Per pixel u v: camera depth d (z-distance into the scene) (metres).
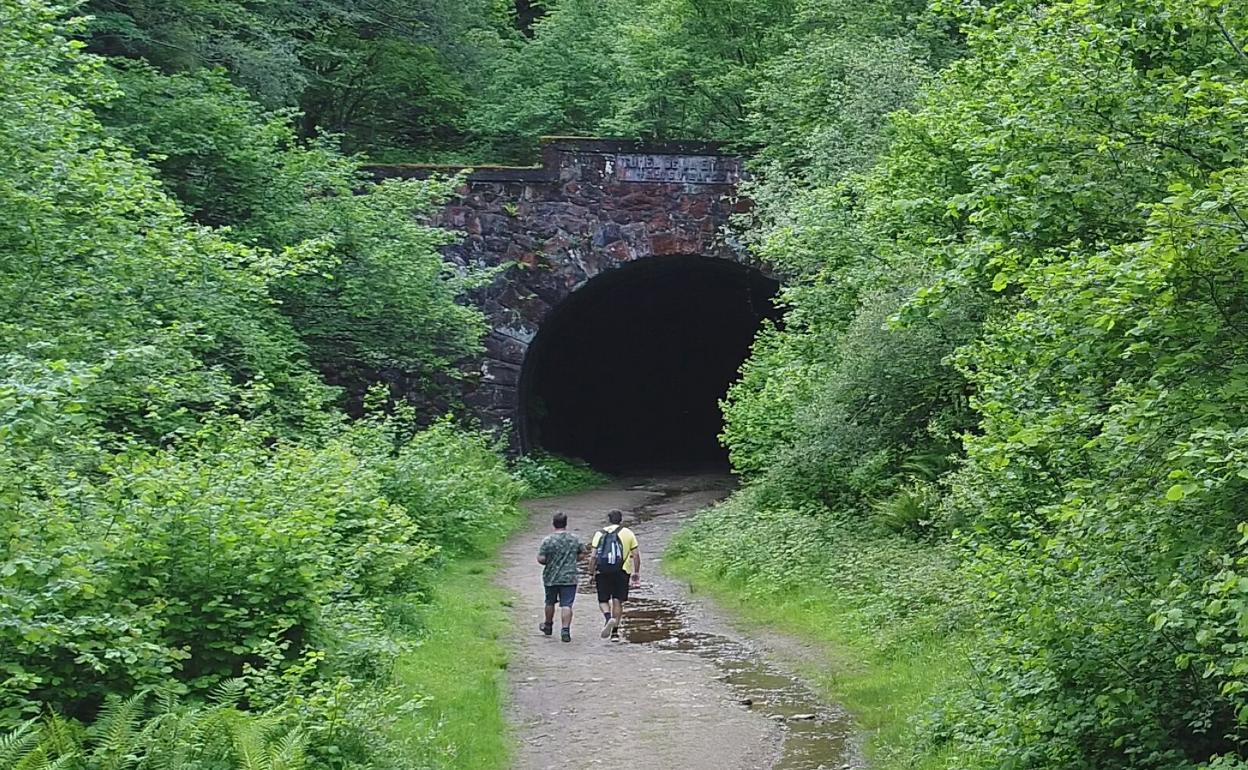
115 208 13.38
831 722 10.10
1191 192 5.96
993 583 7.78
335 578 10.45
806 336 20.94
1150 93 8.55
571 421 39.38
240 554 8.40
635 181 27.94
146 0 21.61
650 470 35.41
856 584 14.21
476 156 35.91
